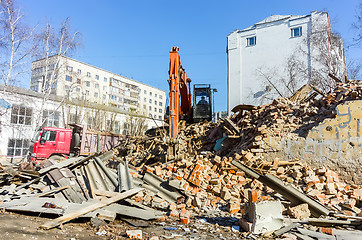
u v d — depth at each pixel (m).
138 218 5.65
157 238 4.34
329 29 24.11
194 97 16.08
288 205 6.23
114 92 60.91
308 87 13.30
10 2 17.11
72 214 4.92
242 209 6.34
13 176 7.41
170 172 8.63
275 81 27.92
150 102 75.81
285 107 11.27
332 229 4.83
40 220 4.89
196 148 12.34
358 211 6.15
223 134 12.57
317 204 5.58
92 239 4.12
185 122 16.06
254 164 8.62
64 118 22.84
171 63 11.00
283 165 8.39
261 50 29.80
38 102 20.88
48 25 19.91
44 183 6.83
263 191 7.44
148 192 7.32
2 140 18.00
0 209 5.27
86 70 54.00
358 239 4.41
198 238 4.56
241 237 4.73
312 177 7.38
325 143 8.30
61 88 25.59
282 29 28.81
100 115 27.94
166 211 6.56
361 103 8.11
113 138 17.97
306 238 4.48
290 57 27.58
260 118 11.75
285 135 9.20
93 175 7.32
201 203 6.95
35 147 13.04
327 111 9.27
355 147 7.85
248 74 30.14
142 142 14.80
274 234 4.83
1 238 3.62
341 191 7.09
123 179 7.12
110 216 5.39
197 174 7.91
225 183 8.09
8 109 18.45
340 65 25.33
